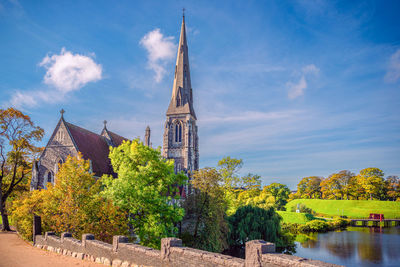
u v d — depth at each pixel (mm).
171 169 34562
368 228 82000
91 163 48188
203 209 39219
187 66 98000
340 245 56031
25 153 49812
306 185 157000
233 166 66375
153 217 29266
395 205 115188
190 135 88938
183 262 12305
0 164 49750
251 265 9891
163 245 13414
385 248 53094
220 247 39688
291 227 76188
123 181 29688
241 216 48844
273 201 85438
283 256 9242
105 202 27906
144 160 32812
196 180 41969
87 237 18797
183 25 99750
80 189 26953
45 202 27844
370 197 127875
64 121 49156
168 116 92188
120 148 34625
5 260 19281
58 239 22156
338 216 104062
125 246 15453
